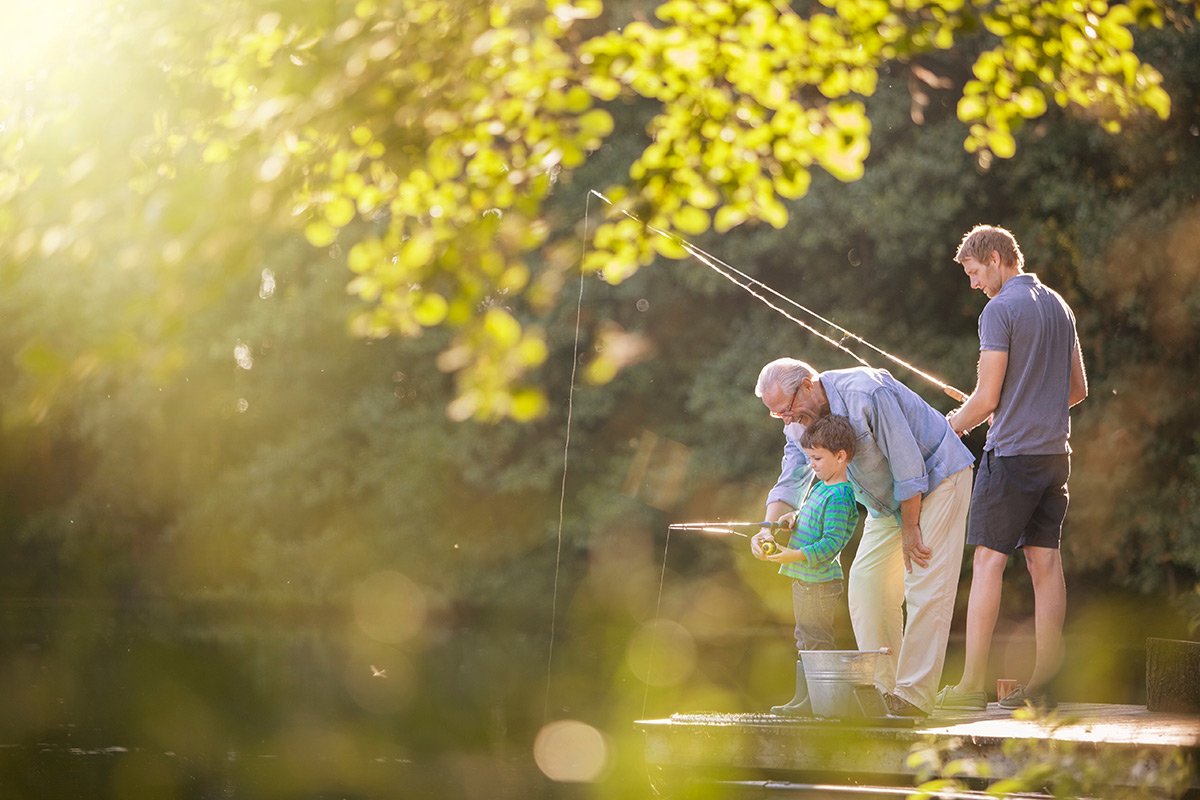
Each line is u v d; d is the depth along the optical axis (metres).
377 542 63.81
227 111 9.70
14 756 22.05
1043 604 17.41
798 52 10.66
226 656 41.06
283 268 63.75
